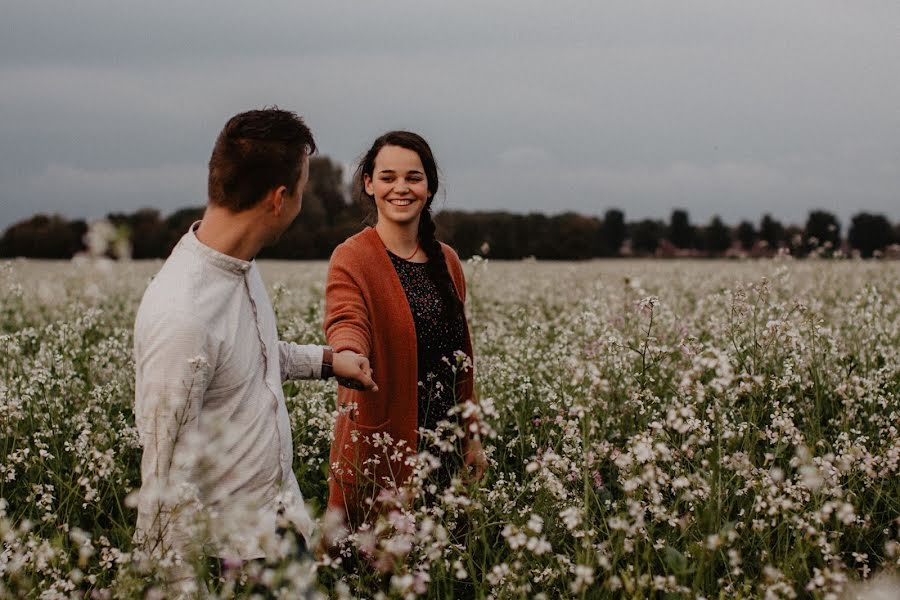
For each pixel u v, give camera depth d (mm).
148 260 21062
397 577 2455
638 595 2467
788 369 4188
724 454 3172
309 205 35812
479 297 12375
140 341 2246
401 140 3559
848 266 13758
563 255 34594
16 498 3889
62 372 5469
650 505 2928
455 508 2943
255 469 2422
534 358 5957
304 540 2486
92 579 2562
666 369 5070
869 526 3271
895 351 5812
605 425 3842
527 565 2908
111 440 4215
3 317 9266
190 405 2221
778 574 2461
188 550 2248
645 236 46688
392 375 3484
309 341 7391
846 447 3395
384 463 3479
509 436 4715
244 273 2445
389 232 3641
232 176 2312
